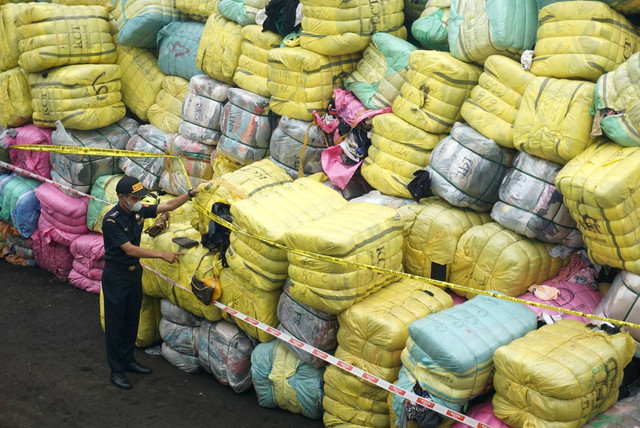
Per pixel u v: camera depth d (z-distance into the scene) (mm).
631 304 4016
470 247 4566
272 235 4473
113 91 6570
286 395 4766
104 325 5320
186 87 6398
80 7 6508
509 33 4473
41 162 6773
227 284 4961
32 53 6316
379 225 4430
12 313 6230
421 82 4789
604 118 3959
